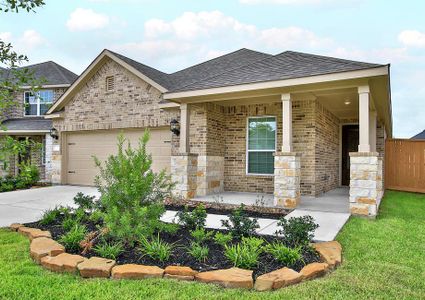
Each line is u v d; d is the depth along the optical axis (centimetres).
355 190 677
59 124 1355
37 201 871
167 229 443
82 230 450
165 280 324
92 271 333
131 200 429
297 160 780
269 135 1037
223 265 358
